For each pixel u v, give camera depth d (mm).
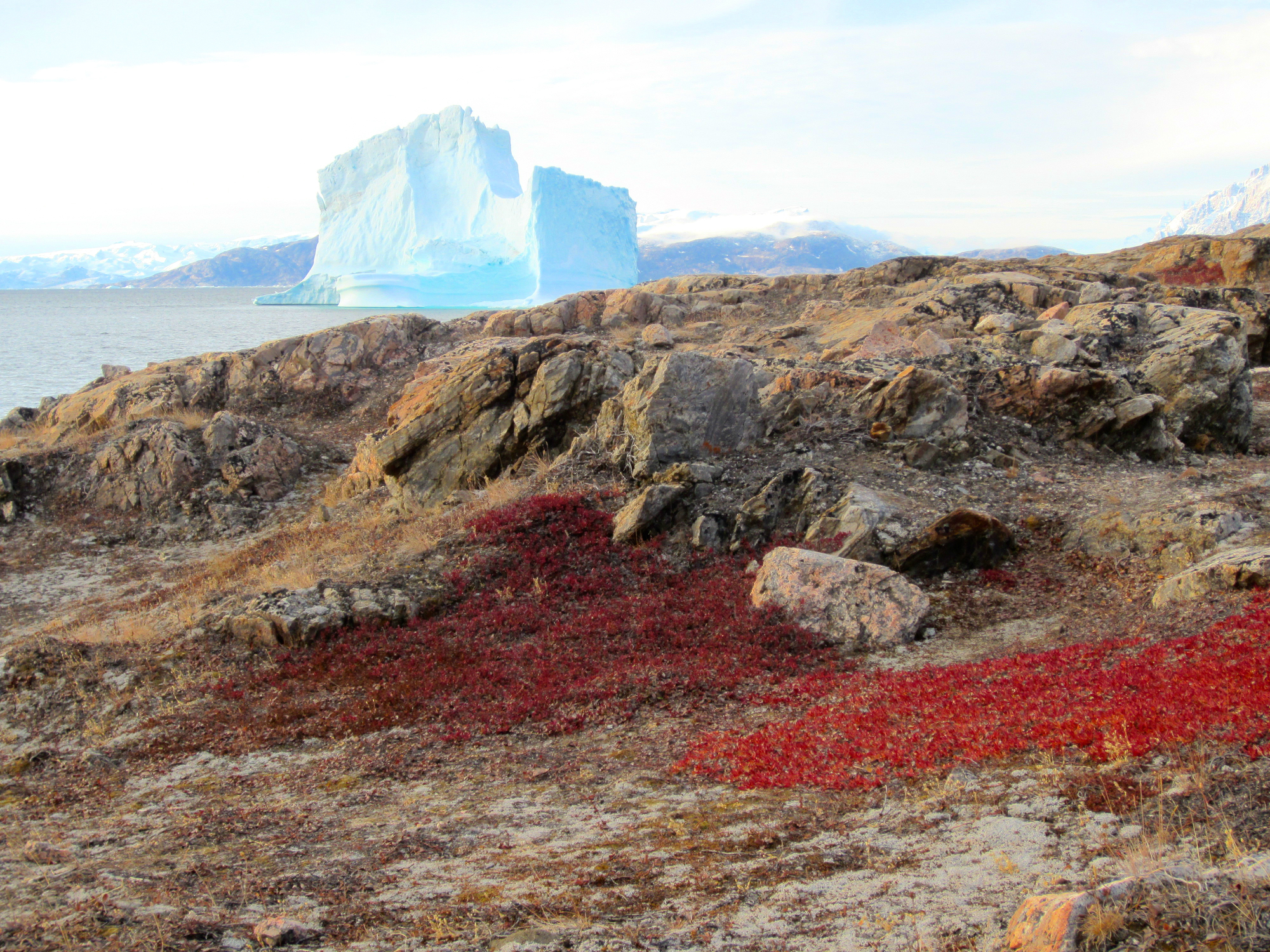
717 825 7875
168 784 11727
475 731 12523
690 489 20828
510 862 7496
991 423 24484
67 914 6699
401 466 26703
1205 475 21797
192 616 17828
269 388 43094
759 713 12188
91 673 15641
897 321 38031
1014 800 7102
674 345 42875
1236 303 37406
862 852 6711
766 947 5254
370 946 5836
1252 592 13117
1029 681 10969
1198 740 7348
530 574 18750
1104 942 4348
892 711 10742
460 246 172500
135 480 31203
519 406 26062
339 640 16469
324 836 8812
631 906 6176
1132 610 15039
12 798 11578
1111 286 42906
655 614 16891
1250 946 4156
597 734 12070
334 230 195500
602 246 171375
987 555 18234
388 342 46688
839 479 21281
